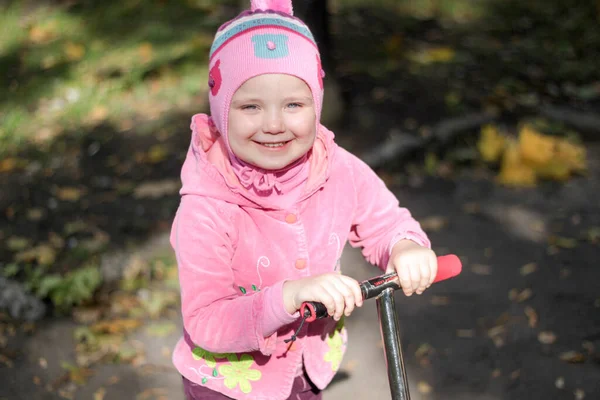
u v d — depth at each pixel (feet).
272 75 6.25
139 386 11.37
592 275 13.82
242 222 6.70
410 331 12.49
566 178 17.25
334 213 7.02
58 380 11.43
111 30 24.11
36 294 13.14
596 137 19.22
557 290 13.39
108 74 21.66
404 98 20.07
